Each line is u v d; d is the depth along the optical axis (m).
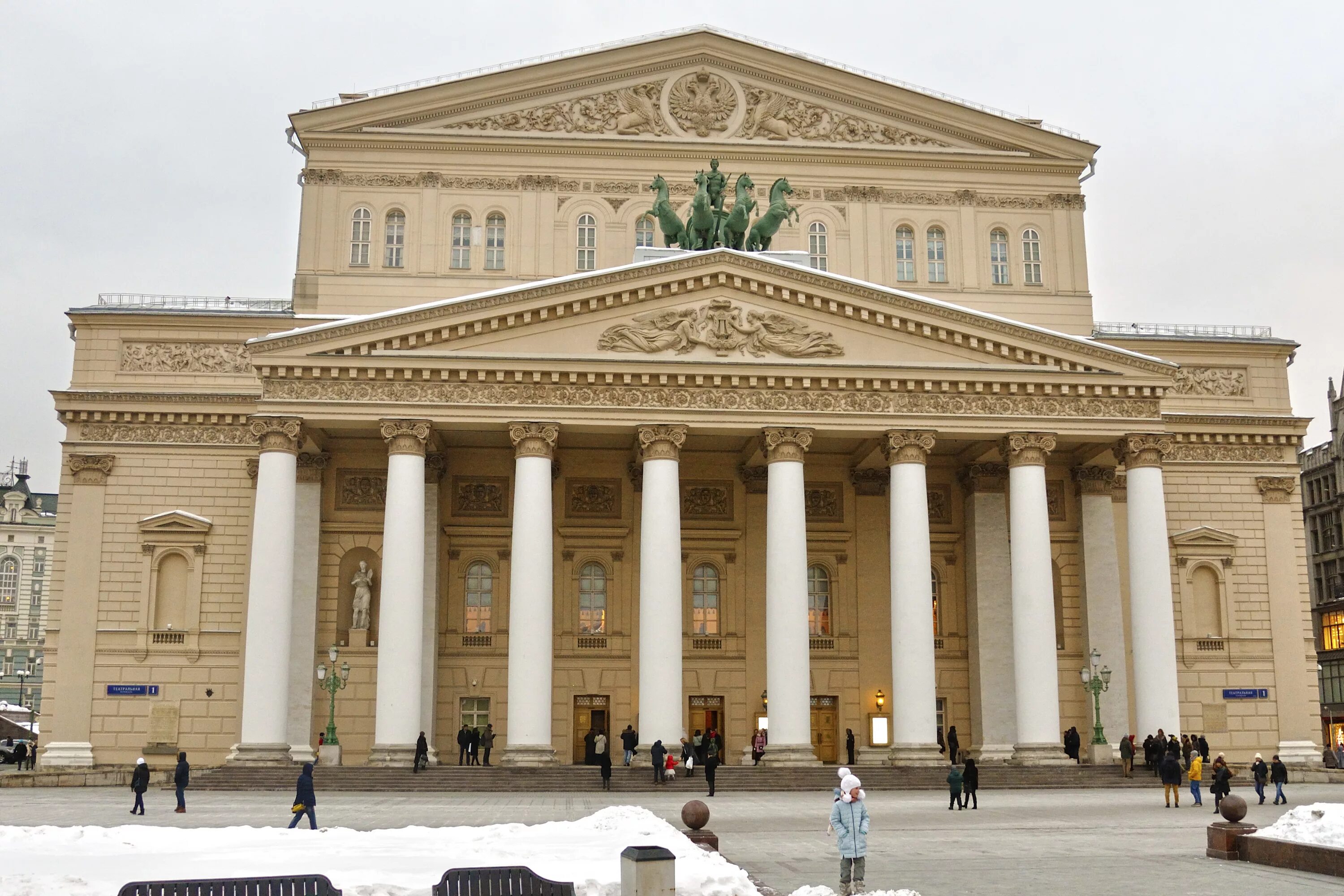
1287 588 61.28
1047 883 22.44
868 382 52.91
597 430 52.75
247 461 57.41
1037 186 65.56
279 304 62.59
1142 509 53.22
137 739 55.34
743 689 58.19
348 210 62.38
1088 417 53.69
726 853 27.06
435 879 18.27
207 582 56.66
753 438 56.03
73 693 55.47
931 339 53.56
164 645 56.09
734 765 55.06
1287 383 63.53
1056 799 43.88
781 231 63.50
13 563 147.25
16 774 50.72
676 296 53.00
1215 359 63.41
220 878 17.45
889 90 64.94
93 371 58.22
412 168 62.88
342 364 51.06
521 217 62.81
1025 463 52.97
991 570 58.22
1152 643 52.25
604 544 59.22
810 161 64.31
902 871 24.23
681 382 52.25
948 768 49.50
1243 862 25.50
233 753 48.50
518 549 50.66
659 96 64.25
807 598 51.25
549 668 50.06
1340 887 21.72
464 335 51.94
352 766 47.88
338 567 57.12
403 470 50.78
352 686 56.03
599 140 63.25
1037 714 51.00
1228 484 62.00
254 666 48.91
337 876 18.56
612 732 57.81
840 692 58.75
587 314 52.47
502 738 57.12
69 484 57.12
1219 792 37.62
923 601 51.56
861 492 60.34
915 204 64.81
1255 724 59.94
